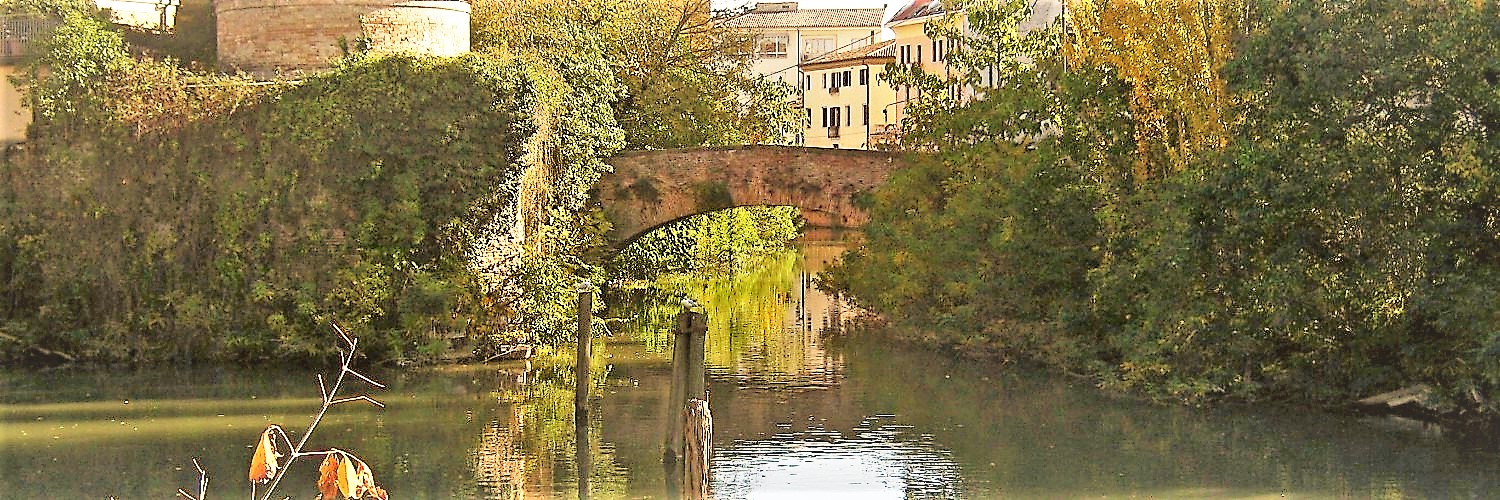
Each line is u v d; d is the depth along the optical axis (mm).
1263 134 26562
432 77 35250
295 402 29406
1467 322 24562
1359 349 26875
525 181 36438
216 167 35406
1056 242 33625
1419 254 25172
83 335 35469
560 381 32000
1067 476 22406
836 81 100125
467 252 35062
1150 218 29969
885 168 41594
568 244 38625
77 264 35781
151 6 44812
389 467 23328
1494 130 24609
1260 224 26203
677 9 55312
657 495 21531
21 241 35938
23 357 35500
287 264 34656
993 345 34656
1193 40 31656
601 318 41844
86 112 36094
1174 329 27969
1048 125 37531
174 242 35344
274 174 34969
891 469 23016
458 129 35188
